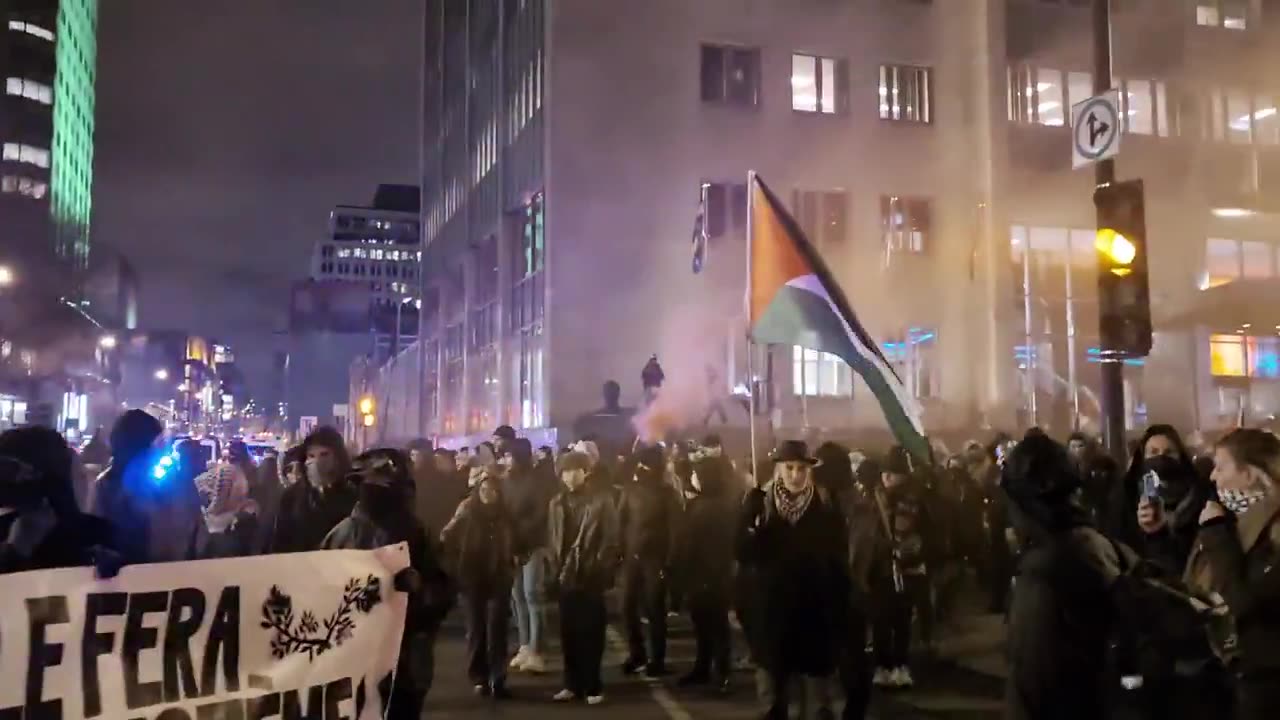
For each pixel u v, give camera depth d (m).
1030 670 4.07
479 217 39.88
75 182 112.44
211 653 4.05
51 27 101.06
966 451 13.67
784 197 30.25
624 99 29.14
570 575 8.79
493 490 9.06
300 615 4.30
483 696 8.99
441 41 51.00
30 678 3.61
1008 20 32.12
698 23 29.86
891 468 9.30
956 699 8.62
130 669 3.84
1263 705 3.83
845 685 7.42
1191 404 30.17
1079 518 4.17
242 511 7.22
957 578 11.05
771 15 30.53
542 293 29.44
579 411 28.00
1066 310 31.55
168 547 6.34
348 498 6.13
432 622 4.90
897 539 9.18
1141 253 8.51
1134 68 33.44
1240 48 34.53
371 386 63.88
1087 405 30.89
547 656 10.98
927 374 30.86
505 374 33.88
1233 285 27.27
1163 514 4.97
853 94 31.12
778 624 6.64
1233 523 4.05
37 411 29.00
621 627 13.28
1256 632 3.86
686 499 10.54
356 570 4.50
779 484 6.80
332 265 167.00
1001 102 31.55
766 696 6.74
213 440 18.19
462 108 45.06
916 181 31.42
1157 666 4.23
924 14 32.03
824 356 29.42
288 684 4.23
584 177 28.70
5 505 3.77
